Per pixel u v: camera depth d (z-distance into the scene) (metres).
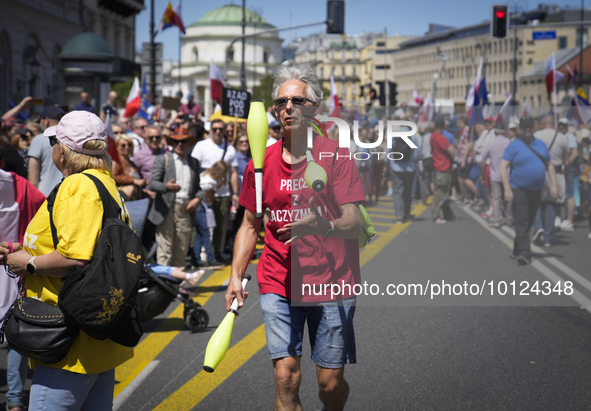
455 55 100.12
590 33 83.00
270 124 8.73
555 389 3.67
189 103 17.48
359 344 4.48
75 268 2.50
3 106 29.20
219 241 8.28
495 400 3.55
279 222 2.73
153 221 6.75
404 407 3.49
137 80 12.94
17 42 30.38
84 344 2.54
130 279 2.50
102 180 2.64
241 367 4.32
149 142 7.81
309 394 3.75
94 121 2.68
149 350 4.76
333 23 17.80
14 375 3.57
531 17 91.31
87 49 15.49
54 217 2.55
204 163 8.09
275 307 2.74
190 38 105.31
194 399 3.77
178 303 6.27
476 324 4.74
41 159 5.57
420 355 4.23
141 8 49.78
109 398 2.75
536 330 4.49
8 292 3.57
